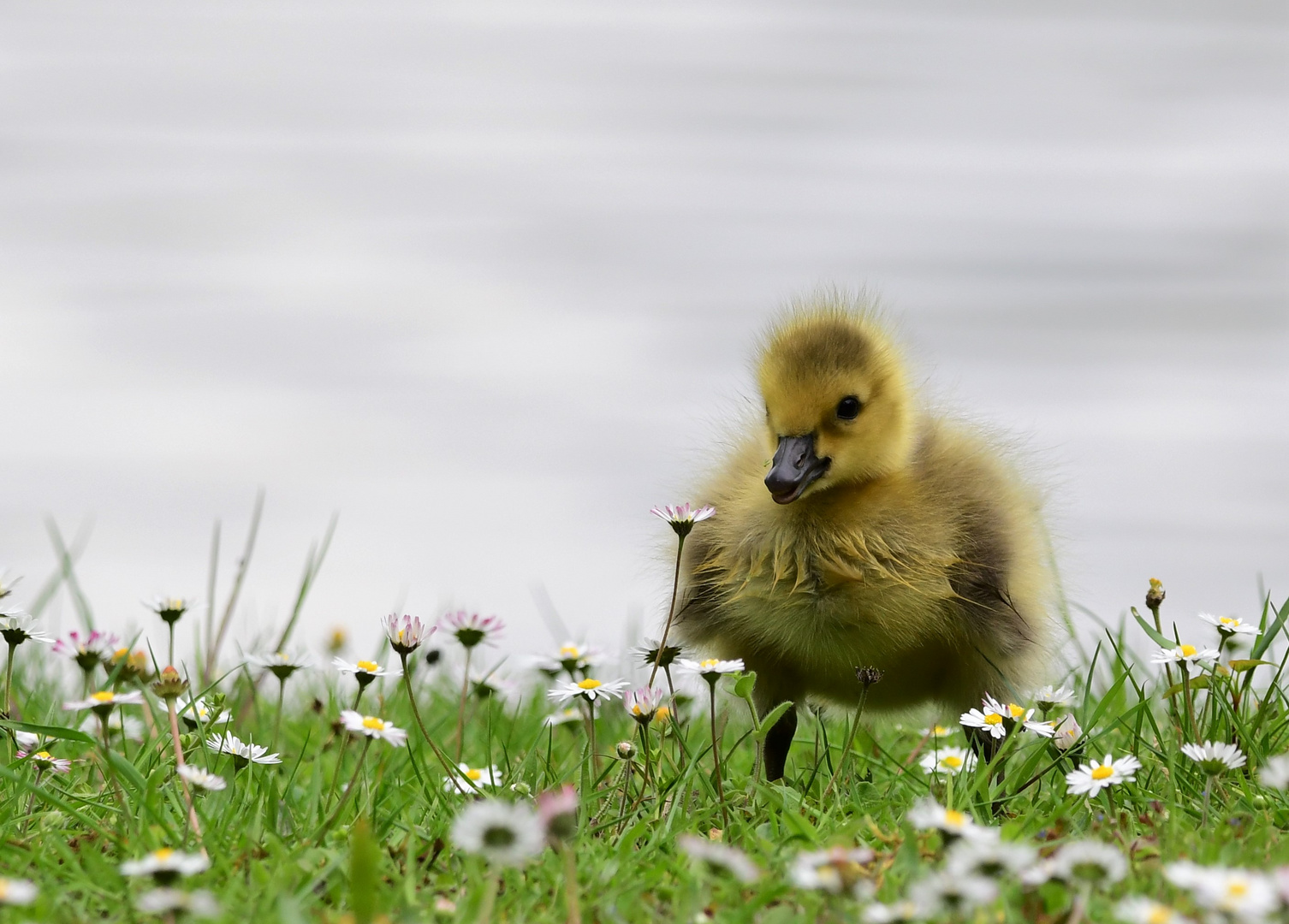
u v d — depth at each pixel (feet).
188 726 33.40
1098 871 21.80
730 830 28.63
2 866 25.90
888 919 21.13
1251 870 24.41
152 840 26.48
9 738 32.60
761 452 40.06
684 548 38.01
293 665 36.47
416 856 27.12
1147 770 32.37
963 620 35.09
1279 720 33.73
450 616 34.14
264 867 25.71
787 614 35.68
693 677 38.34
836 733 41.78
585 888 25.14
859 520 35.53
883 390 37.76
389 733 29.84
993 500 36.81
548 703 44.39
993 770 31.78
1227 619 32.89
